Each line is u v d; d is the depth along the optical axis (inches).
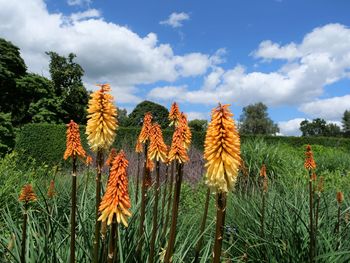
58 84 2070.6
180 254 191.8
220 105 136.3
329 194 344.8
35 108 1802.4
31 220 222.4
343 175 593.9
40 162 973.8
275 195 292.7
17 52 1820.9
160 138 186.7
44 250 173.5
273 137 1280.8
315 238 212.5
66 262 181.3
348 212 269.6
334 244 231.0
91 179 379.6
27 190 156.7
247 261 247.9
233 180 136.3
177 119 236.1
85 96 2075.5
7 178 386.9
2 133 1373.0
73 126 147.1
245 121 3909.9
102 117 142.2
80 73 2111.2
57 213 232.2
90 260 171.2
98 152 143.7
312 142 1302.9
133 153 713.6
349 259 218.4
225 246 257.1
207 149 137.1
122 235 197.6
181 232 236.4
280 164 557.9
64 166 813.2
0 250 193.6
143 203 185.5
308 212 272.2
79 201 291.3
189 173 631.2
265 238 244.7
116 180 126.9
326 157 767.1
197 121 2043.6
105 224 148.7
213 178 134.3
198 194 507.5
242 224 274.4
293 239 233.0
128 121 2226.9
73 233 142.5
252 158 540.7
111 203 127.4
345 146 1304.1
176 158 152.6
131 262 184.9
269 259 228.7
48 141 991.6
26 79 1782.7
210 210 361.7
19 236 196.5
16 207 293.7
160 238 197.6
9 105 1824.6
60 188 353.4
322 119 4485.7
